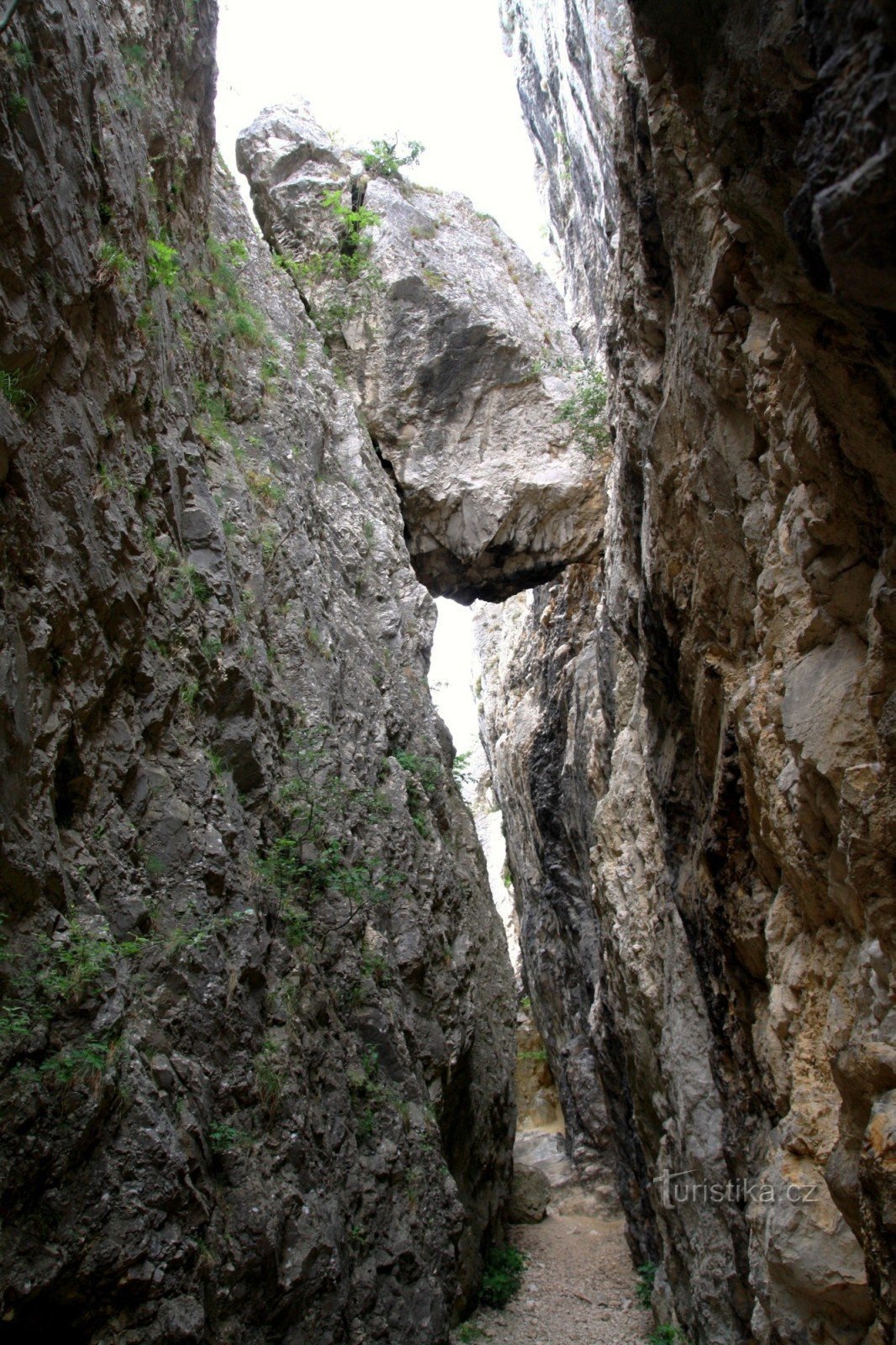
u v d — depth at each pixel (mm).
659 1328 9969
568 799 16750
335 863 8195
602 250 15023
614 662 12945
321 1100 7105
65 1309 4410
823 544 4621
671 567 7734
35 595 4871
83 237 5816
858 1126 4070
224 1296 5254
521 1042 22391
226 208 12922
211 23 10055
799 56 2643
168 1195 4840
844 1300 4770
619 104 8016
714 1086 8711
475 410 15633
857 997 4340
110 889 5465
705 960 8406
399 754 11234
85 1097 4551
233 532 8641
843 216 2176
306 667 9086
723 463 6320
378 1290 7047
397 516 14133
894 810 3857
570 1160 17719
